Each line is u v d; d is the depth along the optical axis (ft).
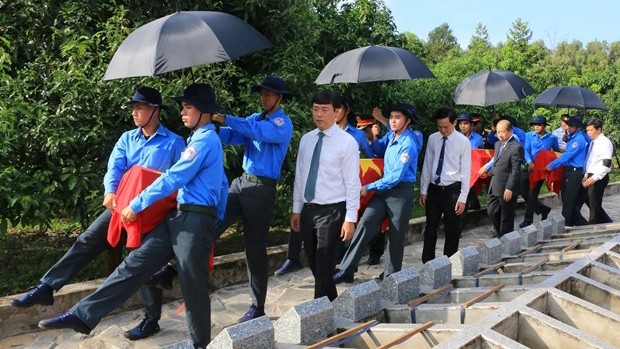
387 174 16.51
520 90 24.82
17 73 18.04
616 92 58.59
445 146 17.87
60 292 14.92
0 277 18.98
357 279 19.38
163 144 12.78
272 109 13.79
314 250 13.60
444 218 18.35
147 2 19.93
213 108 11.30
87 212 17.44
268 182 13.88
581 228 22.59
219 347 9.47
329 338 10.30
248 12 21.07
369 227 16.39
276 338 10.79
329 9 30.09
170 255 11.28
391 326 10.50
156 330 14.02
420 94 34.60
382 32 30.27
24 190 16.17
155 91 12.80
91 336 13.92
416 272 13.73
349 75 17.87
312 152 13.44
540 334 10.06
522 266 15.92
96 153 17.35
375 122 22.57
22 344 13.37
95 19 19.95
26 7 18.86
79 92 16.74
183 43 11.47
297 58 21.40
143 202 10.59
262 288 14.30
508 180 22.38
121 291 10.90
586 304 11.06
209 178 11.16
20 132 16.34
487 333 9.32
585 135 27.07
